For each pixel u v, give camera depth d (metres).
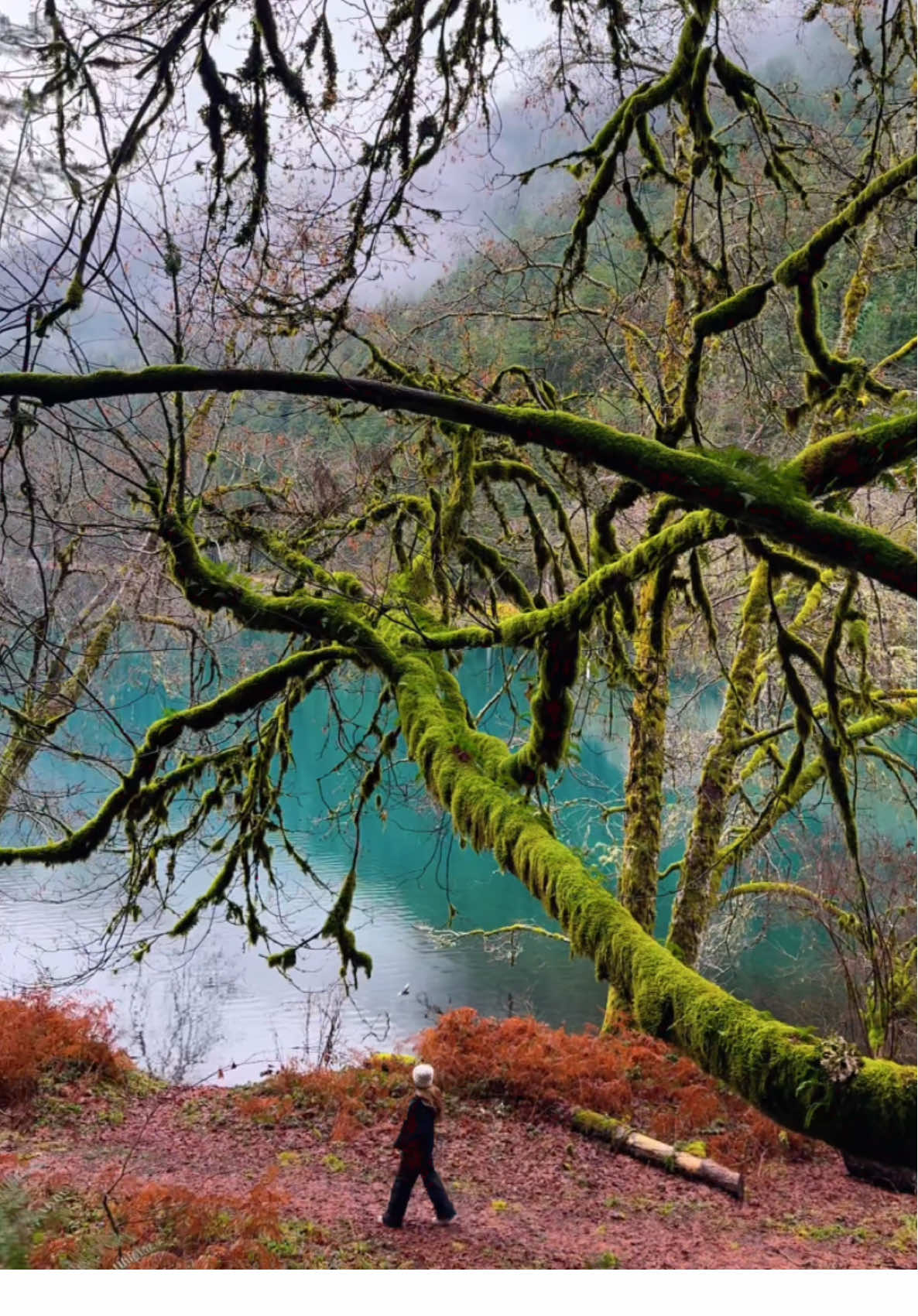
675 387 9.20
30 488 4.86
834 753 5.06
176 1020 13.70
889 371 9.76
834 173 7.94
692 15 4.87
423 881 20.28
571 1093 9.94
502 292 9.02
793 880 14.66
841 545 3.72
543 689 4.98
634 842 11.10
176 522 5.93
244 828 7.28
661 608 5.71
